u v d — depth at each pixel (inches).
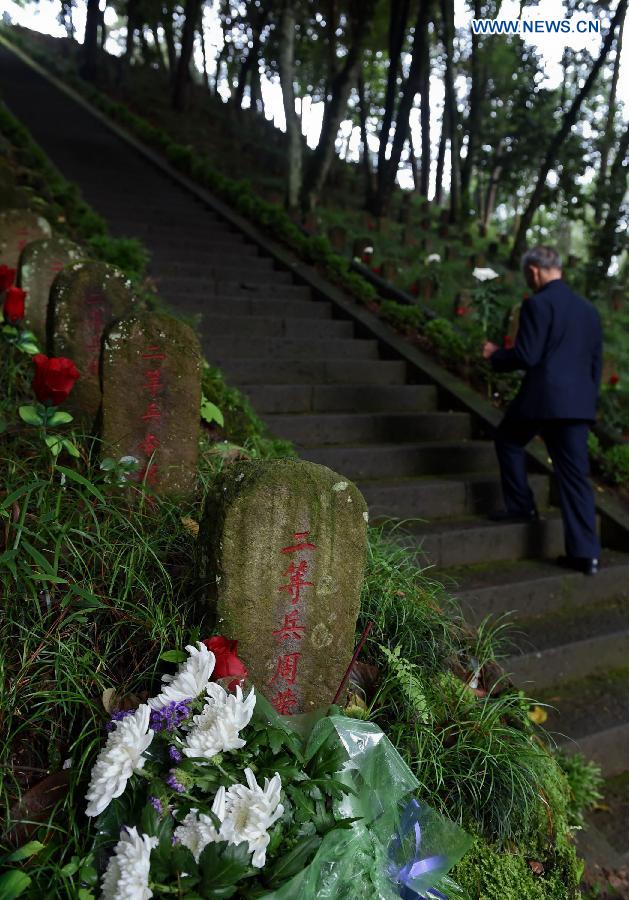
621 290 405.1
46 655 75.0
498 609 140.8
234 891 55.4
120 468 97.5
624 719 119.9
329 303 263.4
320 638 78.9
